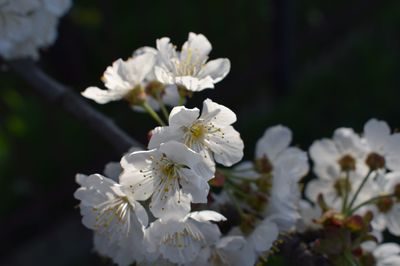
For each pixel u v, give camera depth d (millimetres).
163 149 305
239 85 947
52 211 807
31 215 788
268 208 358
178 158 308
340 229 338
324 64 1054
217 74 339
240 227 349
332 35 1091
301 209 365
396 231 382
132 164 311
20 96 837
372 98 961
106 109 833
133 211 321
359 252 342
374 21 1131
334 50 1076
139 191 314
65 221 810
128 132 824
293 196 360
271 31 983
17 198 811
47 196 794
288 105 939
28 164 828
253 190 363
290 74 988
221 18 1010
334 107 947
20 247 783
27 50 417
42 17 409
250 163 379
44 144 841
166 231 312
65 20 863
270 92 1007
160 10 996
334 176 394
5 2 390
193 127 317
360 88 978
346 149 392
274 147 379
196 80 325
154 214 312
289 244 349
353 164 390
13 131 774
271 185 362
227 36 999
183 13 987
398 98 967
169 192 312
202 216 320
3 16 401
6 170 824
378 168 375
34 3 395
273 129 381
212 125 318
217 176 342
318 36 1047
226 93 934
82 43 912
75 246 786
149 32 955
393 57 1050
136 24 972
